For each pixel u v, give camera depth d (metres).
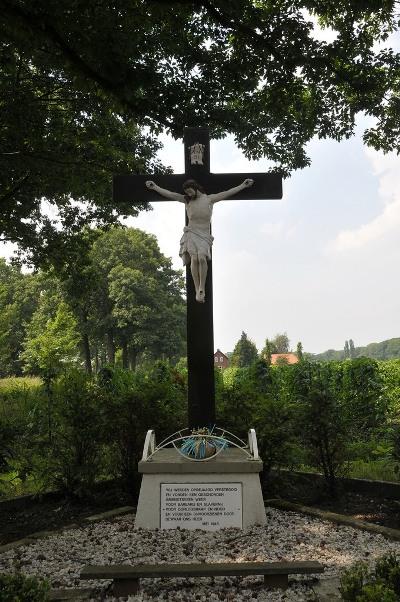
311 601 3.70
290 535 5.25
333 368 12.98
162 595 3.86
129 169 13.63
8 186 13.60
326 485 6.95
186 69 10.05
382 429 11.18
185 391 8.54
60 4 5.27
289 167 12.55
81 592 3.93
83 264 18.03
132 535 5.39
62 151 12.24
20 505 6.86
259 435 6.68
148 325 44.09
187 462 5.72
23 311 50.47
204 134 7.25
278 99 9.88
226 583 4.07
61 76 11.54
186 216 6.99
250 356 67.31
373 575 3.48
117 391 7.61
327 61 8.93
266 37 8.27
